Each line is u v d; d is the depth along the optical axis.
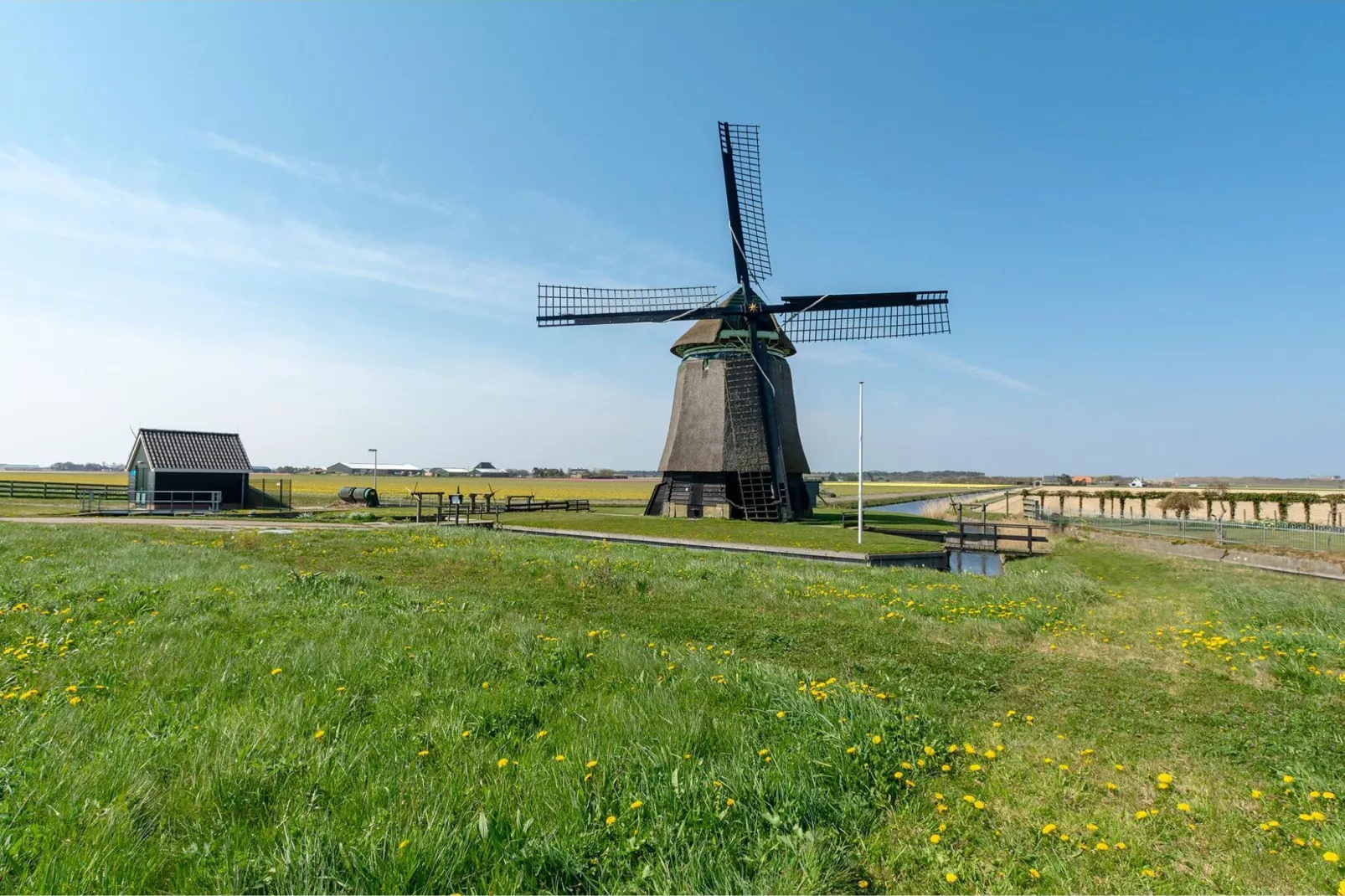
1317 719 6.17
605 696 6.09
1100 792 4.81
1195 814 4.50
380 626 8.37
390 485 95.19
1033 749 5.55
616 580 13.23
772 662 8.42
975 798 4.58
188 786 4.16
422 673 6.41
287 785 4.24
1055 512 49.50
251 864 3.34
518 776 4.46
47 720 4.89
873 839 4.12
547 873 3.48
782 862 3.65
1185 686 7.31
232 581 11.77
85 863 3.29
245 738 4.73
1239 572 19.25
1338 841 4.07
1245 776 5.11
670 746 4.86
